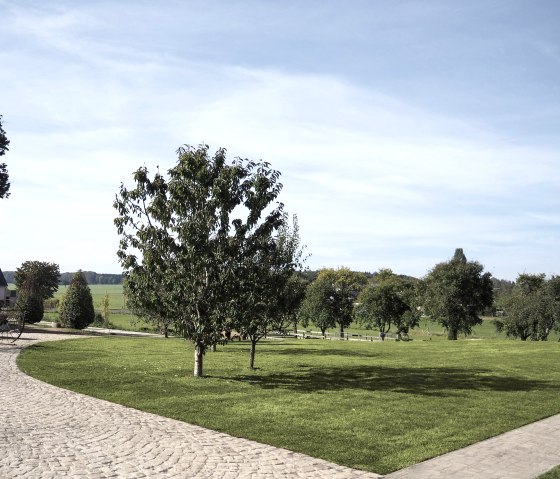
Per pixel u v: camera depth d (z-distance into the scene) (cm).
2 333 3231
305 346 3269
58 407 1160
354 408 1205
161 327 1762
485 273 6344
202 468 766
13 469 736
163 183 1636
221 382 1562
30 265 9800
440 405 1250
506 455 856
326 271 11088
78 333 3922
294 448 877
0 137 3988
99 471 740
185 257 1552
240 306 1606
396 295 6856
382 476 748
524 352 2667
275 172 1669
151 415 1109
